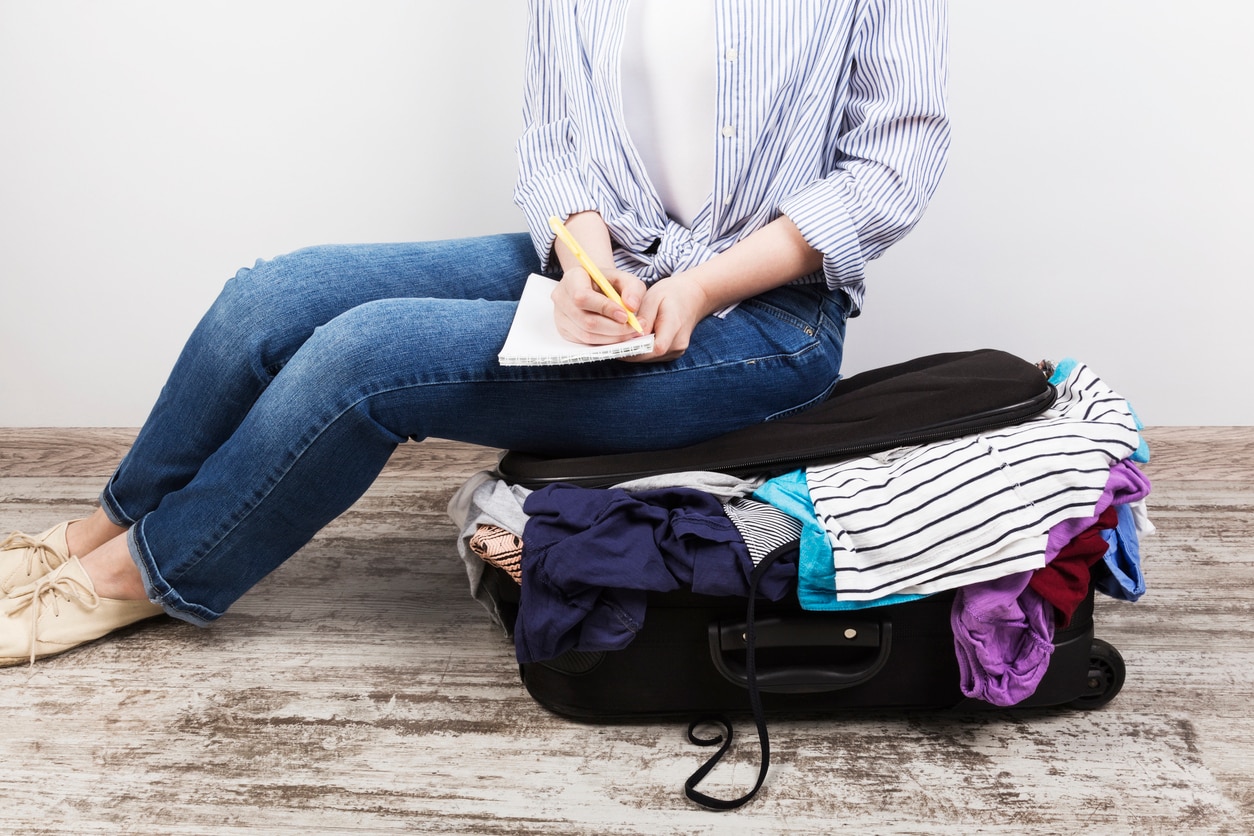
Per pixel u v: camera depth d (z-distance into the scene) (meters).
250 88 1.75
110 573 1.23
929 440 1.07
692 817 0.96
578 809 0.97
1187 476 1.79
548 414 1.12
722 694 1.09
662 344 1.00
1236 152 1.64
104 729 1.10
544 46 1.31
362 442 1.11
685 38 1.13
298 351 1.11
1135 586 1.10
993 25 1.61
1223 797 0.98
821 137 1.15
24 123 1.79
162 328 1.91
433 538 1.61
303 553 1.56
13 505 1.75
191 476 1.26
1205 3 1.58
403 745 1.08
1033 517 0.98
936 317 1.77
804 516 1.01
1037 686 1.07
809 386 1.19
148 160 1.80
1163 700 1.15
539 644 1.01
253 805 0.98
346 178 1.78
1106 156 1.66
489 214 1.78
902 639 1.07
